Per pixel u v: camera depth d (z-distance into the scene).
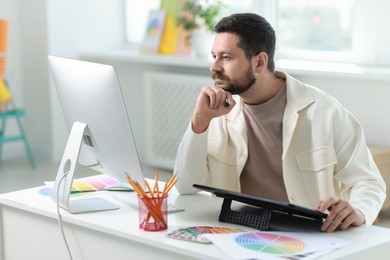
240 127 2.62
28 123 6.43
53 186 2.58
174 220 2.31
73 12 6.22
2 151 6.36
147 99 5.90
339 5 5.14
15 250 2.66
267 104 2.56
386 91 4.63
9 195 2.66
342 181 2.51
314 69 4.81
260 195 2.66
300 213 2.18
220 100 2.50
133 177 2.41
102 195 2.67
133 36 6.55
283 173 2.54
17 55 6.34
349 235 2.13
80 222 2.33
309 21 5.36
